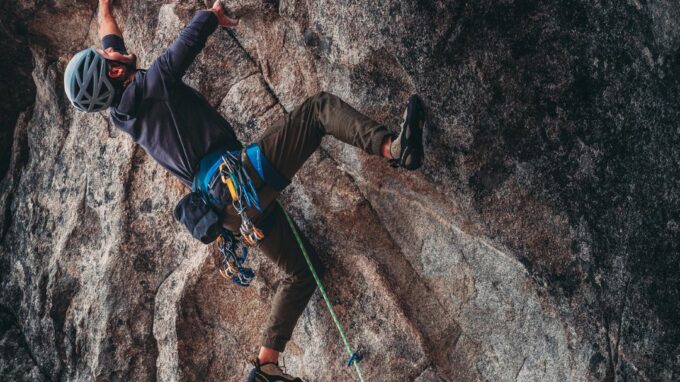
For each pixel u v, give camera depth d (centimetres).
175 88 455
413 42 456
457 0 444
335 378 512
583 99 459
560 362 480
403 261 511
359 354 505
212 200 453
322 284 509
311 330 517
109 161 583
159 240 562
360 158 504
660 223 476
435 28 450
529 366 488
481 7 445
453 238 498
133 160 573
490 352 496
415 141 428
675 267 479
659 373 471
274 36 511
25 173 653
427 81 462
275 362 493
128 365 568
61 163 623
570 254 475
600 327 472
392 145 434
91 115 603
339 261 509
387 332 501
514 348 491
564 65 453
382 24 458
